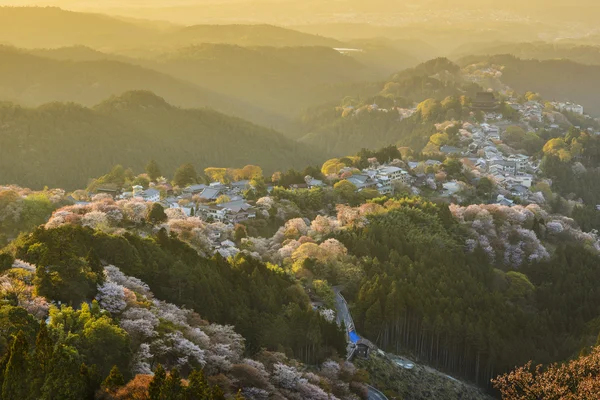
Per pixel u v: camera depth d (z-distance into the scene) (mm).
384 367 195500
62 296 151250
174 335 148250
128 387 118188
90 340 131500
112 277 171875
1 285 147000
